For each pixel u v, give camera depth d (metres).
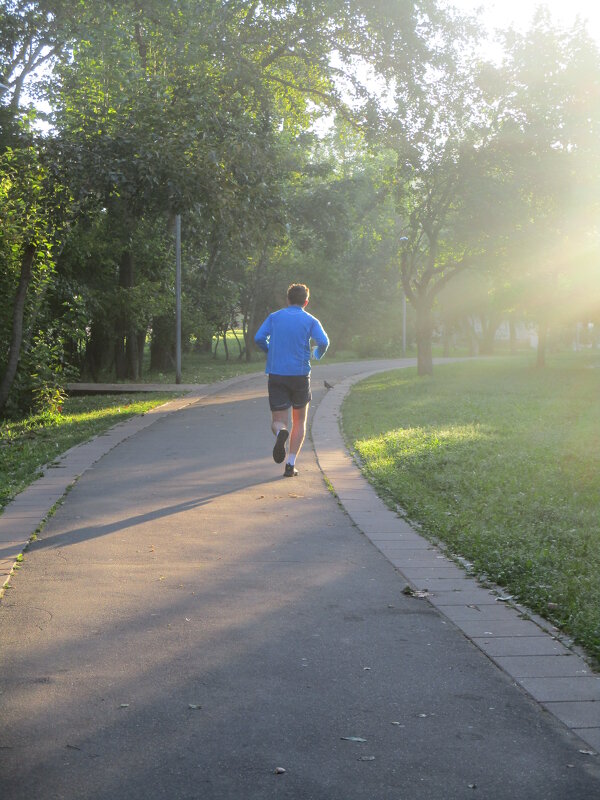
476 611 5.29
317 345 9.91
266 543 7.09
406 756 3.35
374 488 9.73
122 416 18.78
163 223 32.88
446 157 32.16
